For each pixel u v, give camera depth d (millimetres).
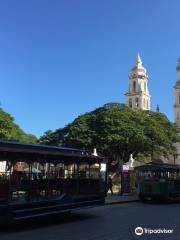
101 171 23969
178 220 20016
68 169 21281
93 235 15312
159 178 33312
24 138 70125
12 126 56969
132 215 22031
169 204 31875
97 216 21422
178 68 108312
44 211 18672
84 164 22438
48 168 19969
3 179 16891
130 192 37625
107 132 63219
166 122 74125
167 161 89375
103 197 23672
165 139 68188
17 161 17562
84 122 65562
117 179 54156
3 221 17688
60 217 20938
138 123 66562
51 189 19812
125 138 62750
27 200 17969
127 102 111625
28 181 18344
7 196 16766
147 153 66938
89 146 63125
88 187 22500
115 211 24188
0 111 55094
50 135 68312
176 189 34094
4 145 17125
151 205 30016
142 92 109875
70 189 21062
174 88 107688
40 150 18953
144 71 112812
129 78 112562
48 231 16297
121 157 65500
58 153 20031
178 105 106438
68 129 66562
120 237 14914
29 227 17391
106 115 65125
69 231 16281
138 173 34875
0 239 14344
